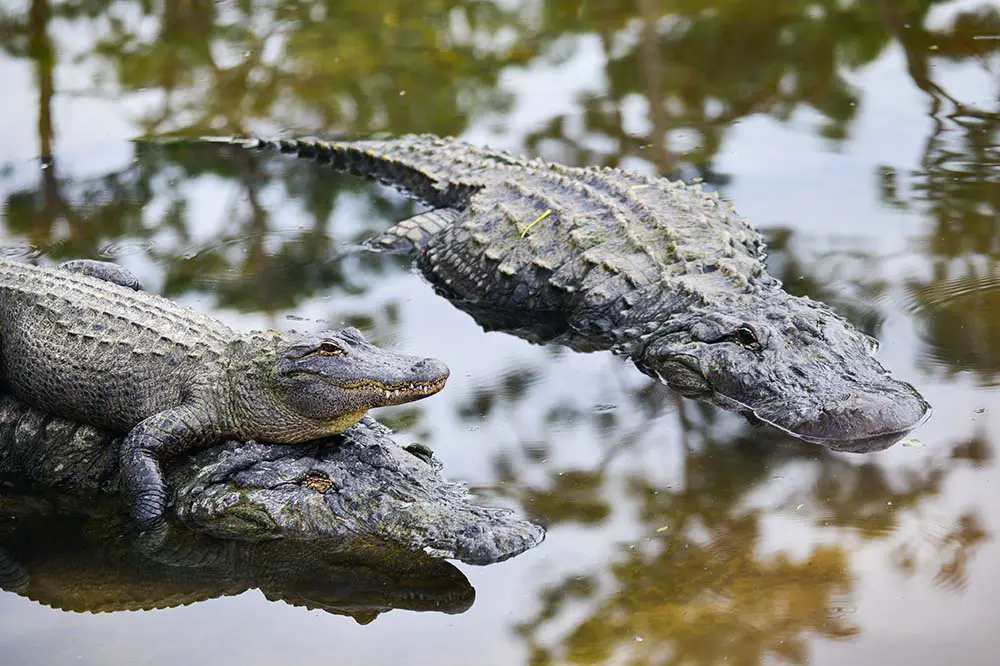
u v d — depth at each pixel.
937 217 14.95
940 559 8.56
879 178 16.22
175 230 16.27
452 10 24.88
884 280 13.48
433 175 17.33
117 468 10.63
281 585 9.01
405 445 10.74
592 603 8.41
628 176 16.17
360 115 20.11
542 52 22.45
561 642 8.01
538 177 16.27
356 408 9.89
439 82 21.38
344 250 15.77
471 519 9.40
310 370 9.86
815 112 18.66
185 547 9.56
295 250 15.71
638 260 13.98
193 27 24.41
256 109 20.64
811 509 9.48
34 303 11.43
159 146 19.31
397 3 25.41
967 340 12.09
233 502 9.70
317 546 9.41
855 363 11.62
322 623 8.51
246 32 24.11
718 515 9.47
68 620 8.70
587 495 9.91
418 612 8.55
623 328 13.41
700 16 23.31
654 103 19.66
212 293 14.33
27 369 11.12
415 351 13.04
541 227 14.90
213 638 8.38
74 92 21.45
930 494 9.54
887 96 18.94
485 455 10.67
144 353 10.64
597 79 20.97
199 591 9.02
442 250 15.45
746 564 8.72
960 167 16.30
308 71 22.11
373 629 8.38
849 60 20.48
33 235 16.03
